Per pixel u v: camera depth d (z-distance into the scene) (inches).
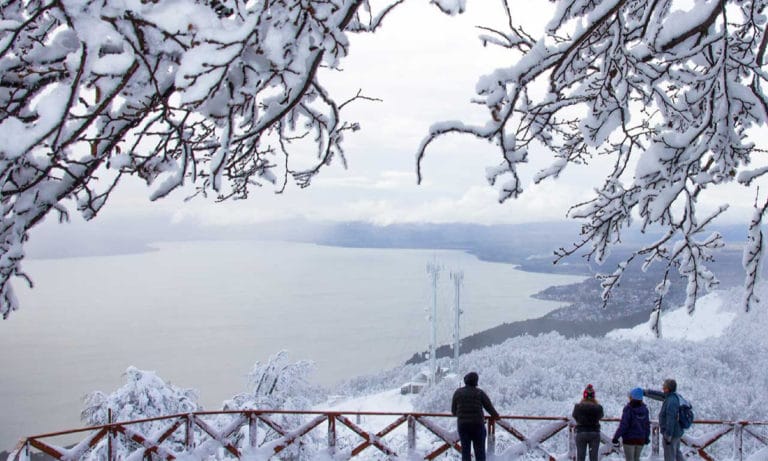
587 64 206.7
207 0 119.1
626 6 203.9
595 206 228.4
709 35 189.5
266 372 659.4
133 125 125.9
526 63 146.3
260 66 117.5
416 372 2728.8
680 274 213.5
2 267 126.3
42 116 99.2
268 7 114.6
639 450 301.0
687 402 307.7
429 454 300.8
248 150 155.9
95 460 495.5
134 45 103.3
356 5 116.9
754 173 190.7
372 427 1556.3
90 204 135.3
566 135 232.2
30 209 125.2
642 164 185.6
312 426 308.3
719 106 180.7
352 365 3565.5
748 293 193.5
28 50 128.0
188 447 296.7
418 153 146.6
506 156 152.8
